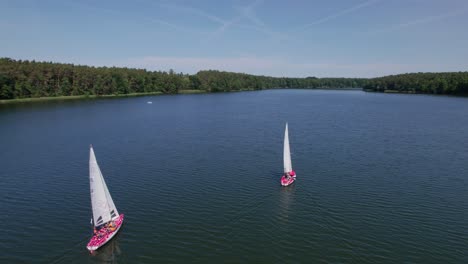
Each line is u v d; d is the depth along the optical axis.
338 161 74.56
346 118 142.25
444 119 137.00
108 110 167.62
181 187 58.91
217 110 171.62
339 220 47.06
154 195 55.44
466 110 168.75
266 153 81.50
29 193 56.09
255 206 51.56
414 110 170.50
